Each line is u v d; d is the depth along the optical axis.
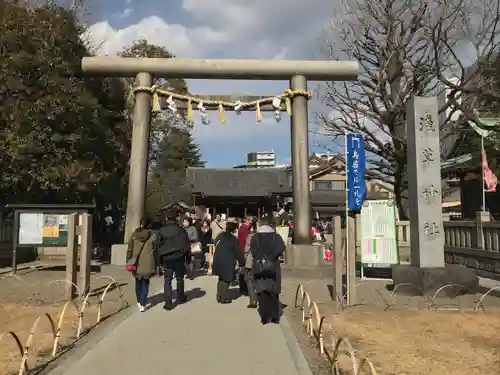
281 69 15.38
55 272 15.66
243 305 9.80
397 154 25.25
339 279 9.94
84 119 18.08
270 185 47.03
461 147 27.00
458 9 22.95
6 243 18.14
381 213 13.90
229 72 15.37
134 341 6.81
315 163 49.53
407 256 20.84
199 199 46.12
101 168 19.88
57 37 18.09
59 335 6.63
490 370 5.61
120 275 14.36
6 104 16.89
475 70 23.27
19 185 17.72
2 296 10.77
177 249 9.39
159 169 42.44
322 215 46.09
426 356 6.16
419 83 24.97
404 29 24.41
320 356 6.15
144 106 15.41
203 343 6.71
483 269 14.10
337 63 15.43
